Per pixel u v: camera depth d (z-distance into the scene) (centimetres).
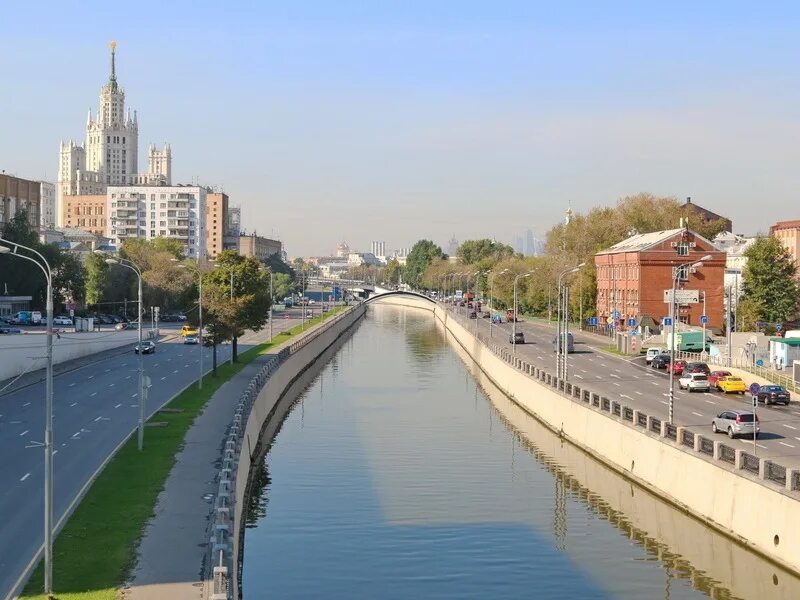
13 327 18238
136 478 6344
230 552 4178
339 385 15175
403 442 10069
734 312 18312
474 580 5691
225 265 15538
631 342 16250
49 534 4059
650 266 18575
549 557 6066
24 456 7100
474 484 8075
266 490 7881
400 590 5544
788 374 12044
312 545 6366
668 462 7144
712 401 10244
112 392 11156
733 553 5969
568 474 8419
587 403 9469
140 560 4522
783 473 5553
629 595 5397
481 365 17438
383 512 7175
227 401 10375
